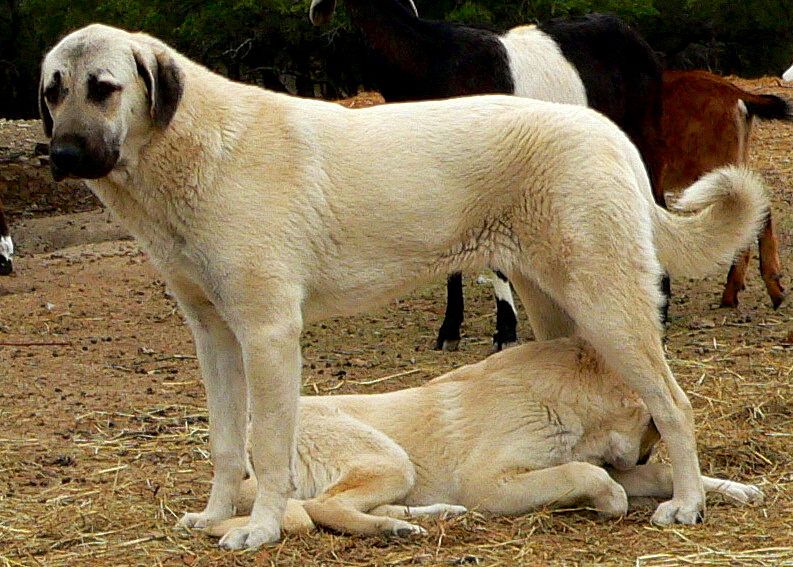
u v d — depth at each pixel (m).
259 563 8.55
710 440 11.35
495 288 15.65
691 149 18.38
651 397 9.17
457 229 9.41
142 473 11.03
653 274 9.28
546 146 9.28
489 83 16.09
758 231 9.92
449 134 9.42
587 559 8.45
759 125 30.02
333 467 9.52
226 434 9.48
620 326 9.12
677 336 15.88
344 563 8.52
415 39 16.03
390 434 9.77
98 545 9.16
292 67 46.47
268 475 8.93
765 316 16.97
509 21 43.06
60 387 14.34
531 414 9.52
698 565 8.26
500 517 9.35
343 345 16.30
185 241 8.98
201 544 9.05
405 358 15.48
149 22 45.28
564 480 9.19
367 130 9.41
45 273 21.67
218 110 9.05
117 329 17.61
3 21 55.25
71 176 8.66
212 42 44.41
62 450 11.78
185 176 8.87
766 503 9.54
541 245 9.29
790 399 12.60
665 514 9.12
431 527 9.08
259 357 8.85
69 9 48.38
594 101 16.97
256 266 8.85
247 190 8.93
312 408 9.82
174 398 13.75
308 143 9.17
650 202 9.65
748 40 52.47
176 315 18.39
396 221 9.27
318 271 9.17
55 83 8.73
